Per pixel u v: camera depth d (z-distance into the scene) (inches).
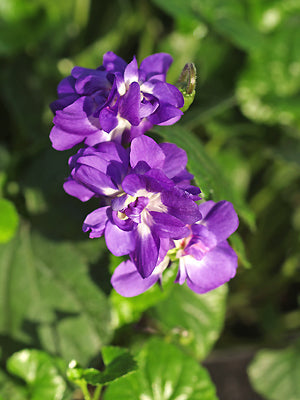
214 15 10.3
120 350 7.0
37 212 8.9
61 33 10.8
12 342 8.5
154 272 6.1
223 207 6.1
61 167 8.7
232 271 6.1
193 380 7.7
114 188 5.7
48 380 7.4
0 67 10.6
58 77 10.5
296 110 10.7
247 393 10.2
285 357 10.0
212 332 8.7
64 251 8.7
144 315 8.6
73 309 8.4
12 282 8.7
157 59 6.3
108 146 5.8
